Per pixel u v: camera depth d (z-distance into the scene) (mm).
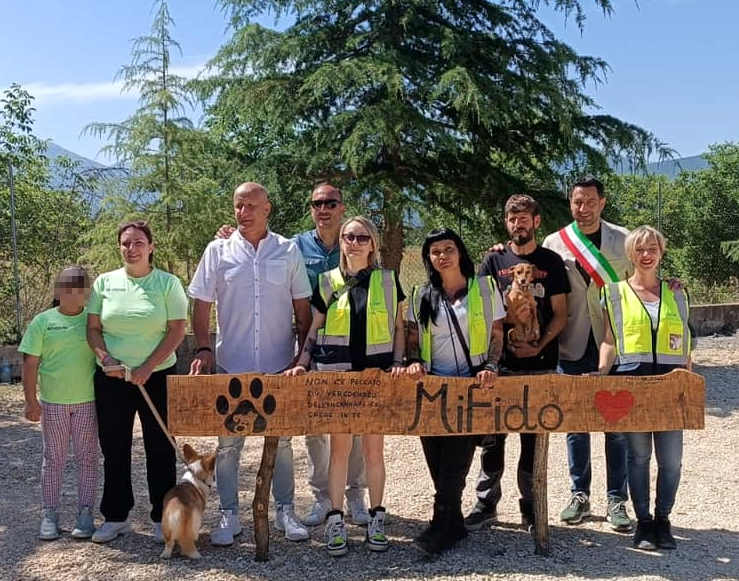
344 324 4566
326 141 10008
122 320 4656
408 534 4984
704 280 22797
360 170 10086
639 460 4695
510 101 10086
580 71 10859
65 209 12305
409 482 6152
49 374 4824
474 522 5043
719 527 5121
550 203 10602
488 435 4801
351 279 4586
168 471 4828
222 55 10656
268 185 10258
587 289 5094
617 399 4477
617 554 4625
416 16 10086
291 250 4809
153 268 4859
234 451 4848
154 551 4684
